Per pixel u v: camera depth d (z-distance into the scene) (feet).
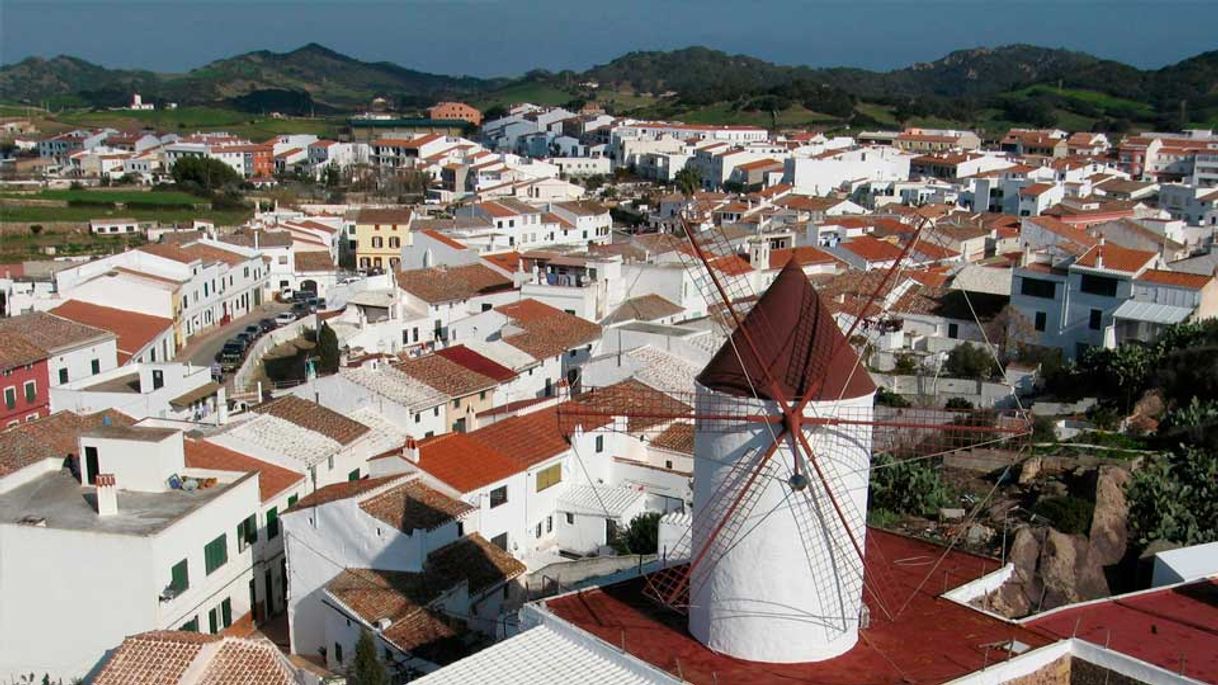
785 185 642.22
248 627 183.01
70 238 591.37
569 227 531.91
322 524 169.68
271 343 375.86
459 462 188.03
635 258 361.92
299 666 159.74
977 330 289.74
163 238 506.48
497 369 254.27
